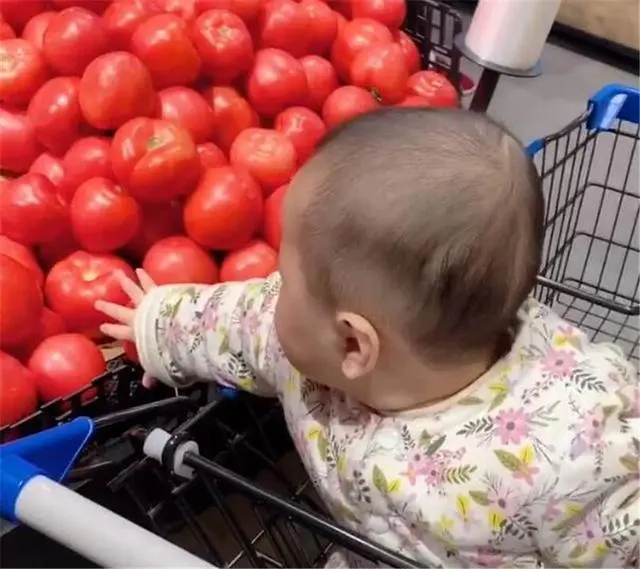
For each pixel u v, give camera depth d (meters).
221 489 0.85
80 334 0.88
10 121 0.96
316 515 0.62
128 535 0.48
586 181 1.13
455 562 0.70
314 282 0.65
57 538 0.50
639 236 1.54
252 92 1.07
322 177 0.64
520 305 0.68
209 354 0.83
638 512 0.66
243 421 0.90
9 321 0.81
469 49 1.15
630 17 2.14
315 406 0.76
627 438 0.67
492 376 0.70
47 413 0.79
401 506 0.69
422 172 0.62
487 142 0.64
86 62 0.96
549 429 0.67
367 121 0.65
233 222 0.92
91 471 0.77
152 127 0.90
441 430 0.69
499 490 0.67
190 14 1.08
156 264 0.91
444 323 0.64
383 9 1.22
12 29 1.07
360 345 0.66
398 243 0.61
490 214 0.62
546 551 0.68
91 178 0.92
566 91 2.05
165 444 0.65
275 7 1.11
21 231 0.90
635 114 1.05
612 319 1.32
